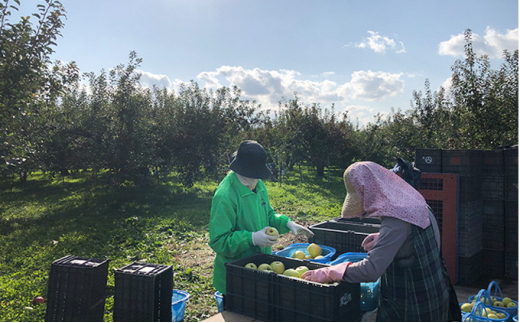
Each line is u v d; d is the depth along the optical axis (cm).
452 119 1098
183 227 1020
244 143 330
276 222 370
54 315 253
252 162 320
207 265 697
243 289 272
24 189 1850
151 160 1550
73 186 1908
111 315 453
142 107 1570
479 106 957
